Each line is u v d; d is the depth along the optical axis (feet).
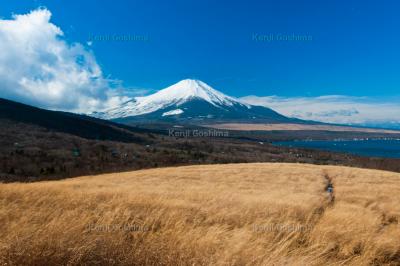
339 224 29.73
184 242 19.08
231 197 48.16
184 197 45.98
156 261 16.79
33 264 15.40
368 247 24.29
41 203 31.17
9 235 17.89
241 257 17.75
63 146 479.41
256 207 38.70
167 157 471.21
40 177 279.69
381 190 97.04
